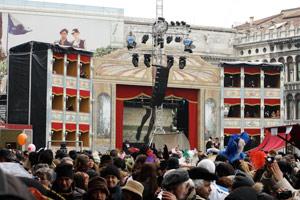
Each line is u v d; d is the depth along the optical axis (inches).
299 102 3848.4
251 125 2600.9
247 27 4594.0
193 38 4163.4
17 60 2285.9
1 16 4020.7
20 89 2273.6
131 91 2509.8
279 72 2610.7
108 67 2453.2
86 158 601.6
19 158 898.1
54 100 2305.6
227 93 2613.2
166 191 330.6
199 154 1044.5
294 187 496.7
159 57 2425.0
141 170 428.8
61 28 4148.6
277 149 1370.6
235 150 790.5
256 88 2603.3
